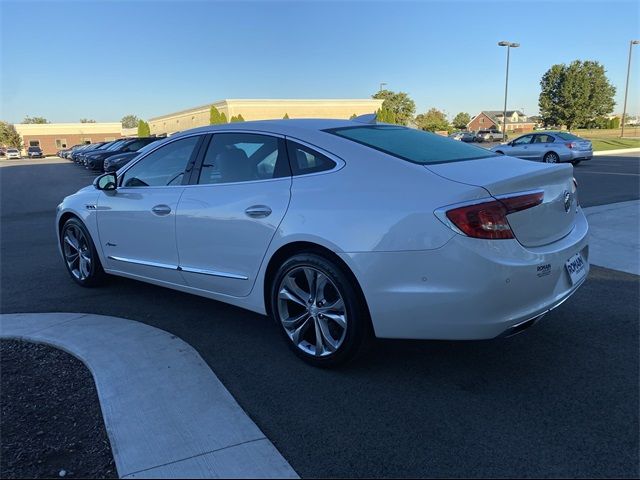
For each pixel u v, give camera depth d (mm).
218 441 2631
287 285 3441
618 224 7641
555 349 3596
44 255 7035
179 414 2871
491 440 2607
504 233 2783
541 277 2896
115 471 2447
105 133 86250
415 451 2541
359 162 3232
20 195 16594
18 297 5066
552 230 3105
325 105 54375
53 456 2553
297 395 3082
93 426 2812
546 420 2764
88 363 3494
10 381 3307
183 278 4152
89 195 5012
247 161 3748
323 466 2445
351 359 3277
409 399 3010
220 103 51000
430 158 3279
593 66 71500
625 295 4633
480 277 2740
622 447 2523
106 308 4664
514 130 112750
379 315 3018
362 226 3010
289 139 3559
